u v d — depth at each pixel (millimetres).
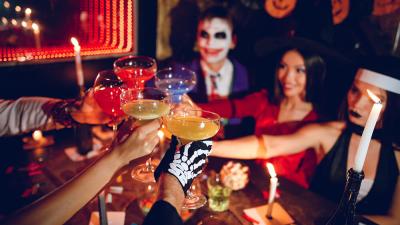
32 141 2328
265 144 2641
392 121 1958
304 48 2348
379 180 2064
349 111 2180
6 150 2217
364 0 1997
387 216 2037
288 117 2553
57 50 3006
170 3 2770
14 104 1729
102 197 1203
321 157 2406
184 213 1623
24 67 2814
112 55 2988
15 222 928
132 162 1108
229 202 1797
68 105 1644
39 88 2953
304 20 2318
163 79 1830
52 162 2094
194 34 2764
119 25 3010
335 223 1026
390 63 1915
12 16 3326
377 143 2059
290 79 2467
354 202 993
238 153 2621
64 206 961
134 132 1041
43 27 3340
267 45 2566
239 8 2588
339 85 2215
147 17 2922
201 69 2832
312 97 2385
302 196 1909
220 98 2859
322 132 2361
